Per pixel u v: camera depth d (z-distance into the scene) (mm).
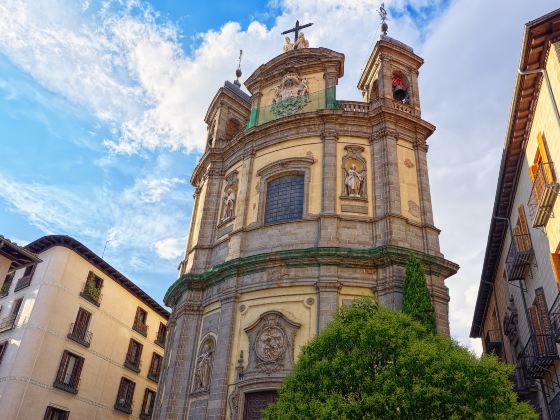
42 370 31547
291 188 26156
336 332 14641
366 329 14266
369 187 25297
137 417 39531
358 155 26078
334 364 13641
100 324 37281
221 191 29422
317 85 28875
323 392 13398
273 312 22266
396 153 25797
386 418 12555
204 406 22141
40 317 32375
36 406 30719
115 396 37562
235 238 25516
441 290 22672
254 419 20688
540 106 18203
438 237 24594
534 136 19500
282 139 27281
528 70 17422
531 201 19844
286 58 30422
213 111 34500
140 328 41719
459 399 12523
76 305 35281
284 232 24406
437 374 12844
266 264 23453
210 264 26938
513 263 22172
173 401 23250
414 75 29859
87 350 35500
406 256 22375
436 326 21641
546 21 15797
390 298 21609
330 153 25922
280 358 21188
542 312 20000
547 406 20812
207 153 30609
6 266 24875
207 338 24016
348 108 27672
